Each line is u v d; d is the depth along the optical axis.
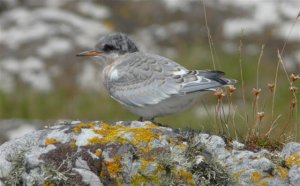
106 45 10.68
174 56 21.28
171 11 23.45
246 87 19.23
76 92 19.56
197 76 9.34
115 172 8.56
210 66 20.48
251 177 8.71
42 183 8.50
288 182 8.69
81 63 20.61
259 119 9.98
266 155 9.04
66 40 21.31
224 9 23.33
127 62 10.15
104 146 8.73
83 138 8.85
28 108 18.86
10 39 21.41
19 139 9.17
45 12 22.75
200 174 8.62
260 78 19.81
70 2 23.73
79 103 18.92
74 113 18.56
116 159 8.62
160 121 16.78
